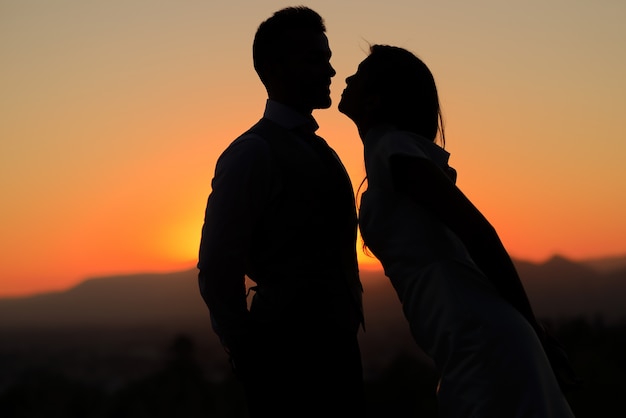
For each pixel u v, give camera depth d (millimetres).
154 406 44031
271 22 2781
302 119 2766
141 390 46500
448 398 2102
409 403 31719
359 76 2395
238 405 40812
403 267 2186
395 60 2365
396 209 2203
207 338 124188
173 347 50375
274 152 2637
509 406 2027
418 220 2180
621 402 20578
